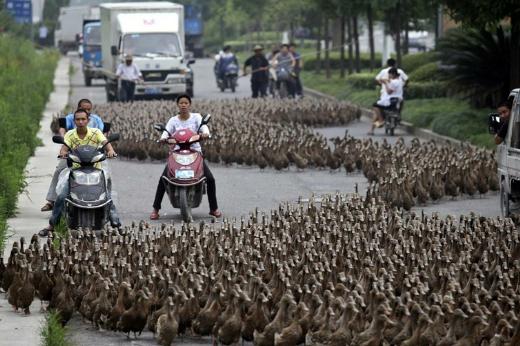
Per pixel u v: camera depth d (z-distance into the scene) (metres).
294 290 25.02
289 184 48.72
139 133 59.09
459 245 30.44
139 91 96.06
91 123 38.41
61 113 72.19
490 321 22.91
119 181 50.16
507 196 39.28
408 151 50.00
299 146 53.59
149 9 99.06
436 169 44.16
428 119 70.06
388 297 23.89
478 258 30.16
